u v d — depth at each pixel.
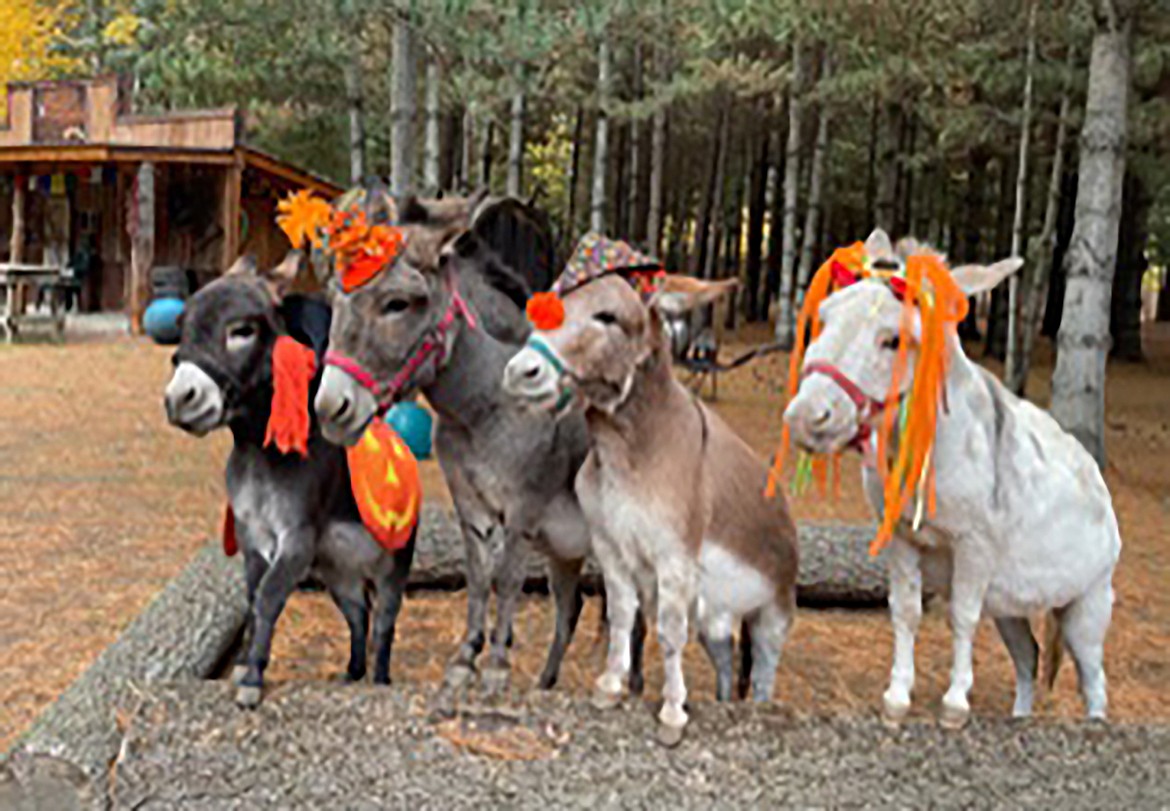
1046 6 10.46
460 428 2.97
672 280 2.55
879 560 5.43
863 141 25.72
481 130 23.08
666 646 2.65
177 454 8.38
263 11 10.29
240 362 2.80
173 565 5.47
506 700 2.75
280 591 2.93
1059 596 2.88
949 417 2.49
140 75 21.08
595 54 18.23
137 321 17.09
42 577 5.20
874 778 2.59
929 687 4.38
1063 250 20.45
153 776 2.60
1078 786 2.58
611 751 2.63
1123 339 21.00
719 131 24.09
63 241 20.69
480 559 3.08
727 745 2.64
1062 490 2.79
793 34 13.11
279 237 21.27
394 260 2.61
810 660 4.73
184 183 20.06
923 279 2.35
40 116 19.28
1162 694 4.32
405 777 2.59
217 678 4.24
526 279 3.50
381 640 3.45
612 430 2.56
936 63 11.46
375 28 14.73
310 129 20.56
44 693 3.81
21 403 10.44
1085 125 8.51
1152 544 6.77
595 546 2.76
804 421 2.31
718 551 2.90
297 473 2.98
